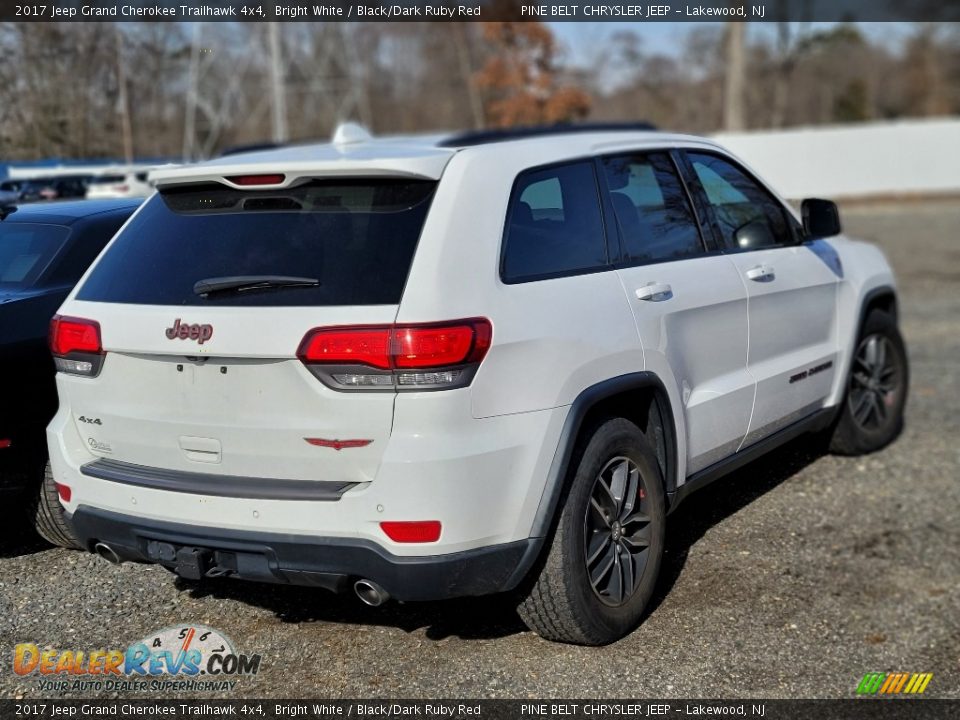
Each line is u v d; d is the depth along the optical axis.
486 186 3.48
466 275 3.27
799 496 5.39
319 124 26.45
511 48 31.44
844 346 5.48
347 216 3.37
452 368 3.14
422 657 3.71
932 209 26.03
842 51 56.06
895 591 4.38
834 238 5.80
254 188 3.48
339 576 3.22
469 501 3.19
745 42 30.59
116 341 3.43
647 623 3.99
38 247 4.68
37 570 4.40
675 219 4.37
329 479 3.23
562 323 3.50
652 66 47.72
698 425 4.25
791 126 55.34
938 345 9.42
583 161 3.98
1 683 3.52
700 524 5.00
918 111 55.06
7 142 8.16
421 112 40.25
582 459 3.58
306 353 3.14
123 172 7.86
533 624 3.66
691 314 4.17
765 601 4.21
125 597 4.17
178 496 3.37
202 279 3.39
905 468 5.88
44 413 4.30
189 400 3.35
